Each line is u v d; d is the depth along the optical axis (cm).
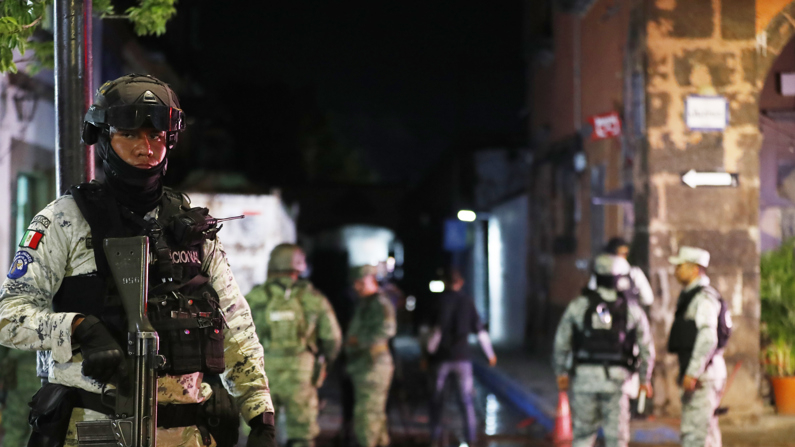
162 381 247
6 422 667
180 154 1895
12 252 963
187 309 248
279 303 725
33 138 1018
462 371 911
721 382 666
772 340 993
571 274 1565
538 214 1853
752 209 973
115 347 225
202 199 1312
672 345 670
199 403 259
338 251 3416
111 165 249
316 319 735
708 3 977
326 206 3428
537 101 1914
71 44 361
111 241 239
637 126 995
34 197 1070
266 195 1320
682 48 976
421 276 3152
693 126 973
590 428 670
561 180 1670
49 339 228
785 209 1174
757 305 962
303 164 3991
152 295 245
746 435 912
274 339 721
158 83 257
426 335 921
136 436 229
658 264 965
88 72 365
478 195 2359
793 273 1012
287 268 739
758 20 982
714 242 969
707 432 661
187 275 252
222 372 257
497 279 2252
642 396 682
